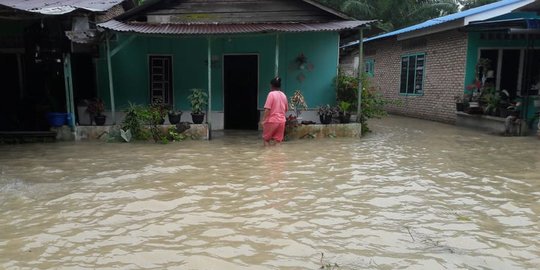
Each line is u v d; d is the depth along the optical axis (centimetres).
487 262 365
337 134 1082
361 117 1142
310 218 474
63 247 398
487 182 628
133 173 682
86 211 497
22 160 796
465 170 706
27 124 1112
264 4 1161
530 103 1184
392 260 368
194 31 1023
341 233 431
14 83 1157
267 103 919
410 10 2703
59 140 1041
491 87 1257
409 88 1688
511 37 1292
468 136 1107
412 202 533
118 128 1042
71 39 963
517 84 1316
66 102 1068
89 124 1106
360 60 1090
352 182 627
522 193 571
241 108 1268
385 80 1911
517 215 484
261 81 1216
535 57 1295
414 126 1352
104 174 677
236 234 427
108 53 1024
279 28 1029
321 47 1187
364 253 383
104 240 414
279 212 493
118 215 483
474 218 475
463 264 361
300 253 383
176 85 1212
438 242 408
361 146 944
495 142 1002
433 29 1420
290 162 766
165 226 449
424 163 761
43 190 586
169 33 991
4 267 358
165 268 354
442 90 1448
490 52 1305
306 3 1147
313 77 1196
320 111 1121
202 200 538
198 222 461
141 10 1148
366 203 528
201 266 357
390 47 1852
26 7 1006
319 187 599
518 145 955
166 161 779
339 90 1161
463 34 1312
